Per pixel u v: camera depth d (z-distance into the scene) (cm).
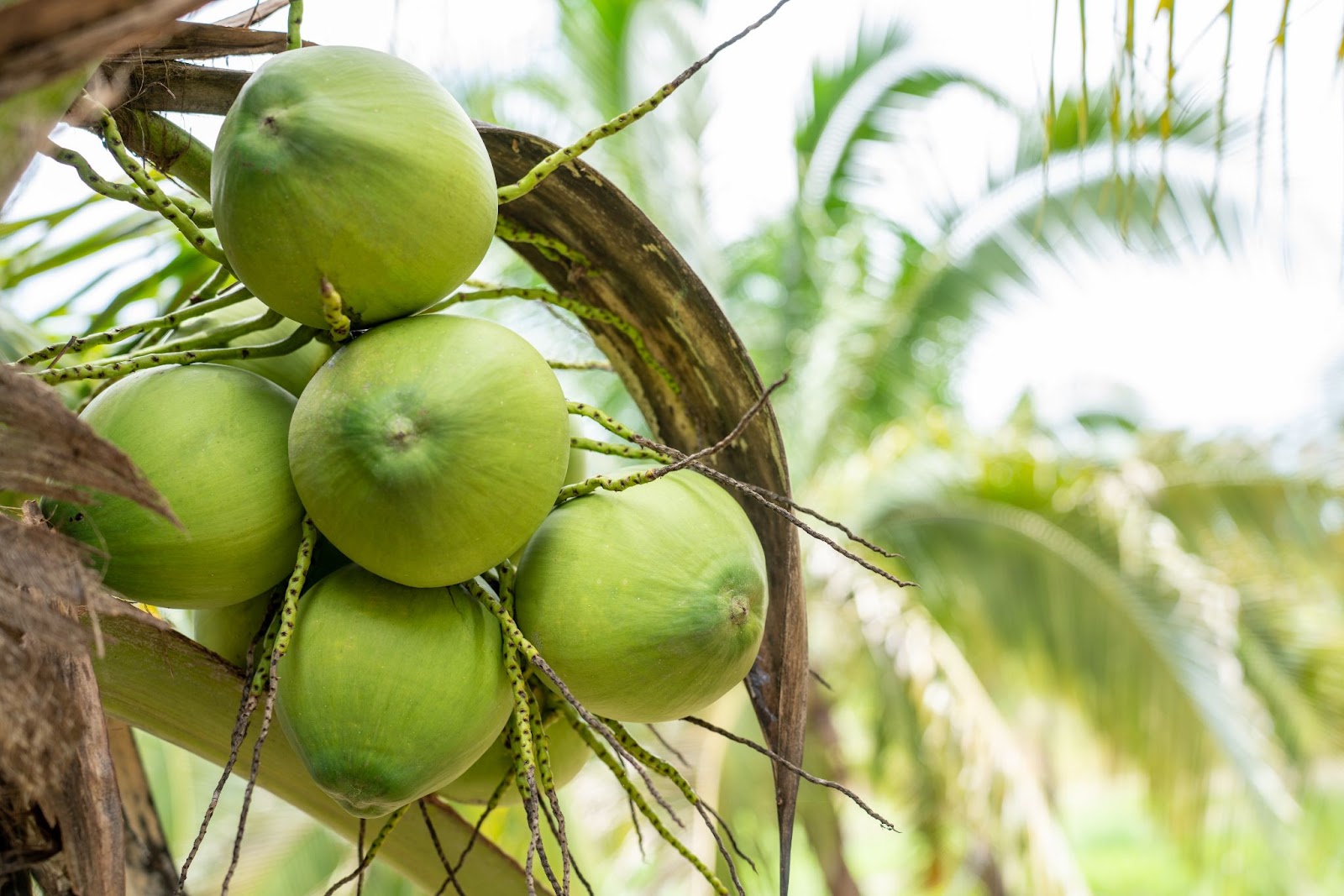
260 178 108
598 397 508
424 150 110
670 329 133
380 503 110
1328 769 498
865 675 476
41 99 91
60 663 107
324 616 114
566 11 532
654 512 120
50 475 96
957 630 468
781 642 130
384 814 116
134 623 119
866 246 563
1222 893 419
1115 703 441
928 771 457
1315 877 434
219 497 113
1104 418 700
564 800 314
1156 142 435
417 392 110
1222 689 420
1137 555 436
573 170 125
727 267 564
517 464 112
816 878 695
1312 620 454
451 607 115
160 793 301
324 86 110
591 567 118
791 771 122
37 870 106
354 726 112
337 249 110
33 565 97
